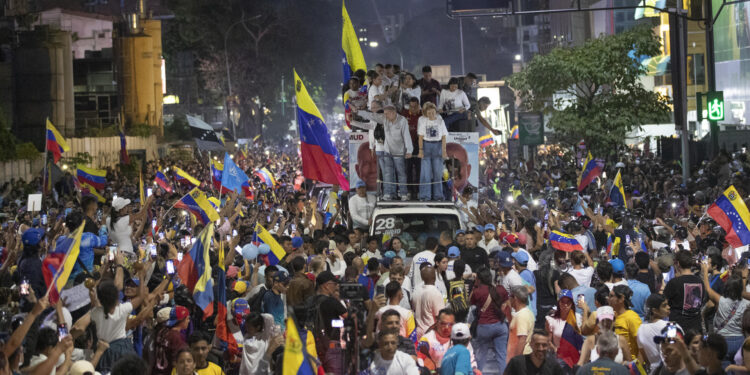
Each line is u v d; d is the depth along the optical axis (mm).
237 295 13445
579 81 48000
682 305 12688
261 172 33531
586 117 47219
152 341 10789
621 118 46188
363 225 21250
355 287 10758
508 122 72750
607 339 9695
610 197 24641
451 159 20922
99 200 29062
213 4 111375
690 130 59844
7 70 62531
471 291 14484
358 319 10242
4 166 49625
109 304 10453
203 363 10148
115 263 13273
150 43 84625
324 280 11789
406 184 20734
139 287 11305
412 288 15688
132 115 84062
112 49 86438
